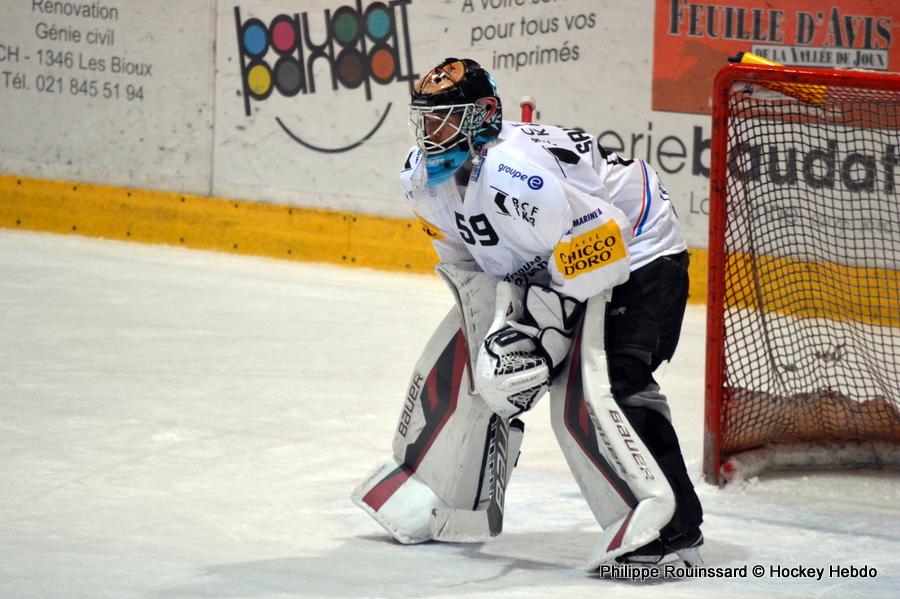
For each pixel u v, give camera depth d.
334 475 12.30
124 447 12.80
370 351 18.86
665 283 9.62
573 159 9.34
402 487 10.12
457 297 9.95
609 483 9.34
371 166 26.78
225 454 12.82
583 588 8.76
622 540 9.04
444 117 9.11
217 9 26.91
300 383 16.47
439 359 10.26
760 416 13.46
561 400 9.54
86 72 27.39
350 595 8.12
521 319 9.43
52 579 8.16
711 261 12.76
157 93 27.28
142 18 27.08
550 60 26.11
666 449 9.48
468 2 26.20
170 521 10.20
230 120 27.16
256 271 25.34
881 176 18.86
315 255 26.72
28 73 27.50
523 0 26.02
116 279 23.28
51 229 27.34
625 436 9.22
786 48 25.55
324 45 26.70
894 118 14.22
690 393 17.66
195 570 8.62
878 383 15.02
